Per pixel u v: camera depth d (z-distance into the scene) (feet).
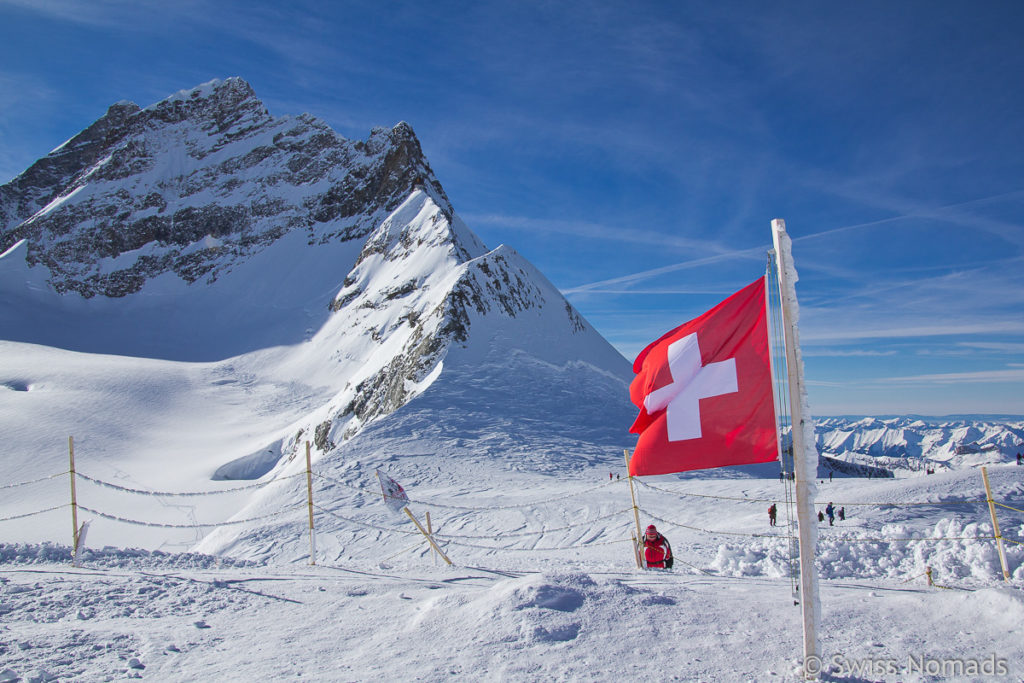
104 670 17.88
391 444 181.57
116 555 42.04
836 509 85.10
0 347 419.13
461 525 110.32
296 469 172.55
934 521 72.84
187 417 323.98
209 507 183.52
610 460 184.34
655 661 17.74
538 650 18.81
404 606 25.18
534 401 242.58
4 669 17.84
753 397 21.06
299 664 18.44
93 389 338.54
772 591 26.81
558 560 63.98
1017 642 17.34
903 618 20.75
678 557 61.77
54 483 215.72
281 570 37.24
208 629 22.58
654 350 23.35
